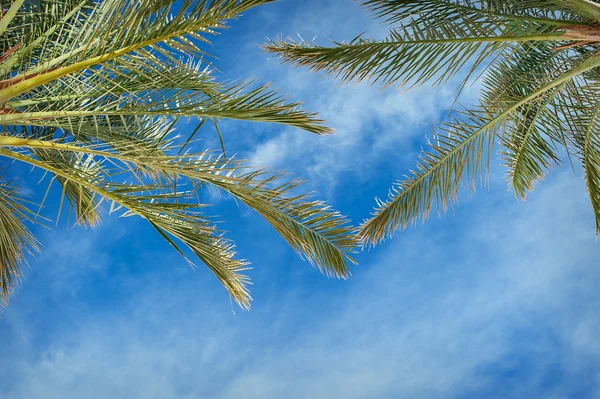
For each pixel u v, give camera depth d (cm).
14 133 451
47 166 401
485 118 581
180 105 387
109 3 382
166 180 396
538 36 453
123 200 418
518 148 620
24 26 451
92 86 420
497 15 459
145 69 430
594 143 590
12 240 500
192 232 464
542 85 551
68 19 465
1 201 475
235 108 374
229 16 351
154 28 351
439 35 462
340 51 483
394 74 481
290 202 416
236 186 400
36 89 438
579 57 515
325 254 442
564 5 436
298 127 395
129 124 490
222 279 493
